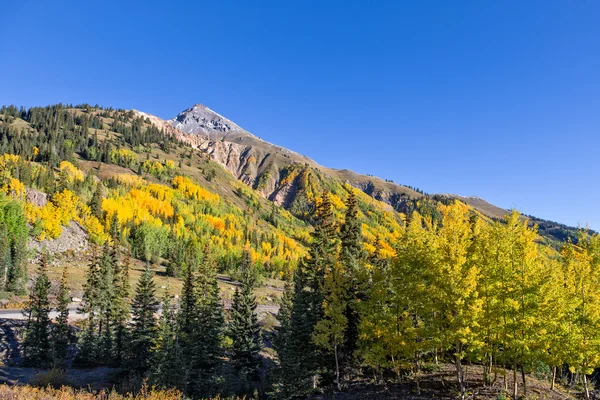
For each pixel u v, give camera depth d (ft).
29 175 431.43
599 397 76.74
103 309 163.22
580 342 67.21
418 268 72.95
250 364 138.82
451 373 84.28
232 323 160.56
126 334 151.53
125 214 488.44
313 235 115.24
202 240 498.28
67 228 374.22
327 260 106.83
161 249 447.42
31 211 342.23
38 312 147.33
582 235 96.73
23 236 288.92
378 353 76.64
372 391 81.05
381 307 77.61
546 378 87.20
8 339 152.87
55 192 411.75
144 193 633.61
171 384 98.73
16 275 226.58
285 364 93.35
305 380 90.33
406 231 79.30
